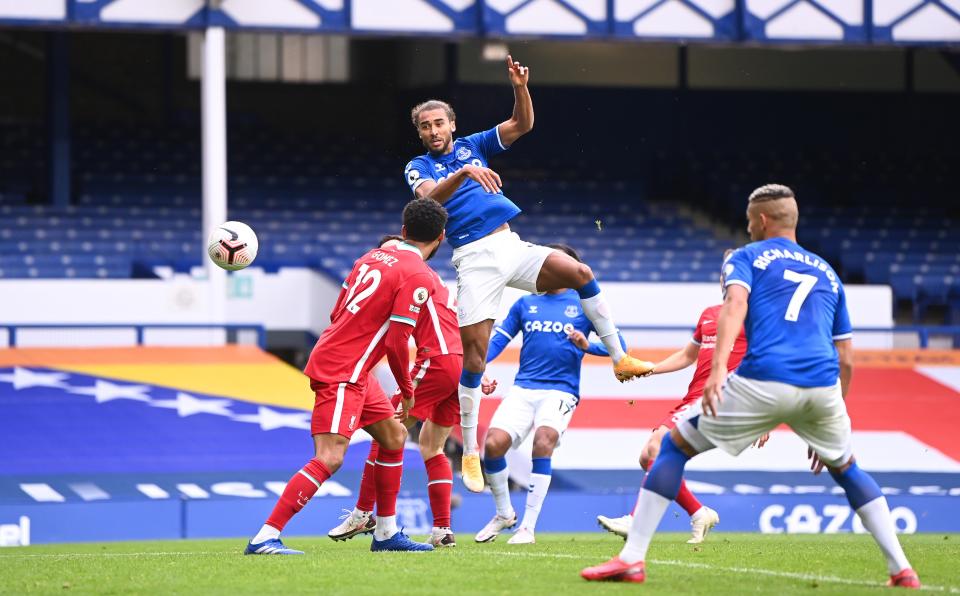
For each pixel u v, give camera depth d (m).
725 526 51.12
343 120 109.81
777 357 20.02
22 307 75.31
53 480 56.16
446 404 29.97
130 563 24.59
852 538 37.59
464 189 28.59
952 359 81.12
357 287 25.77
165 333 76.69
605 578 21.05
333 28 76.06
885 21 81.56
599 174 104.81
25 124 100.62
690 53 110.00
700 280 91.00
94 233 87.06
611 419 68.31
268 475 58.59
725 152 109.06
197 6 74.62
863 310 84.38
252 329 77.75
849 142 111.44
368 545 31.62
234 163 98.75
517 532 33.22
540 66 107.62
